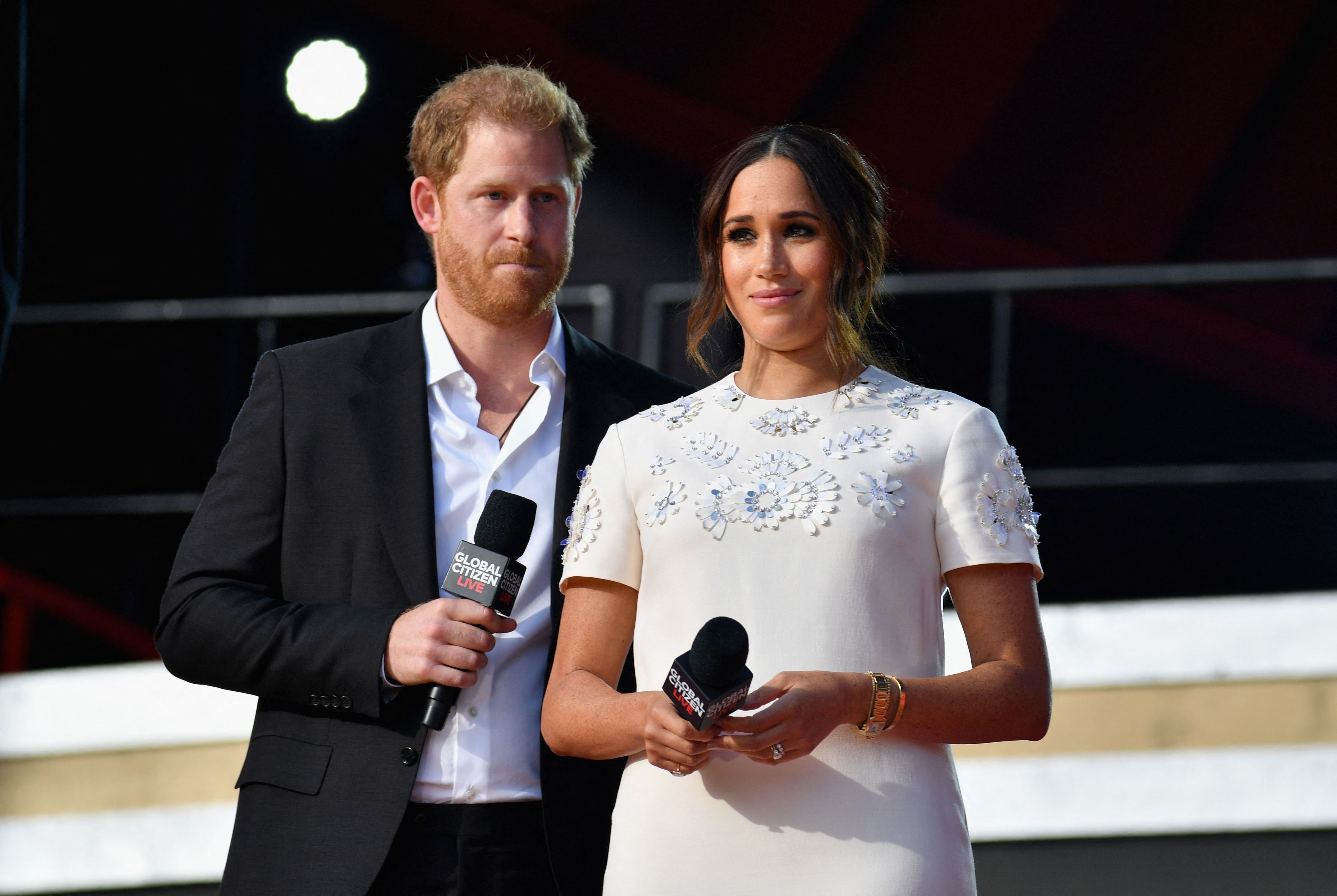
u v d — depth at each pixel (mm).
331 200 29125
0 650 24375
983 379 28219
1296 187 26672
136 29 27969
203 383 28781
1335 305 26406
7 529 28516
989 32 27219
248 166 28734
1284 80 26766
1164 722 15625
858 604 7984
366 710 9422
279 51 28578
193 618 9766
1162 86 27125
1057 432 28234
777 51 27328
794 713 7320
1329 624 15586
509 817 9852
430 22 27516
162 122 28469
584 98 27047
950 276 18766
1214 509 27766
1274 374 26672
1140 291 18641
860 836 7699
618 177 26672
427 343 10859
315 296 29219
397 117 28797
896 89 27438
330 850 9453
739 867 7730
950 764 8203
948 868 7742
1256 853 14836
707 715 7098
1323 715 15430
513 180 10359
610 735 7945
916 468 8242
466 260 10391
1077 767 15219
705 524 8227
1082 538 28141
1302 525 27438
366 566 10062
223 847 16297
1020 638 8047
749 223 8664
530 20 27062
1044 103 27344
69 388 28641
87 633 28078
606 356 11273
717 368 10211
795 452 8391
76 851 16391
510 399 10836
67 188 28297
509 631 9203
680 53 27172
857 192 8773
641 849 7980
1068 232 27250
